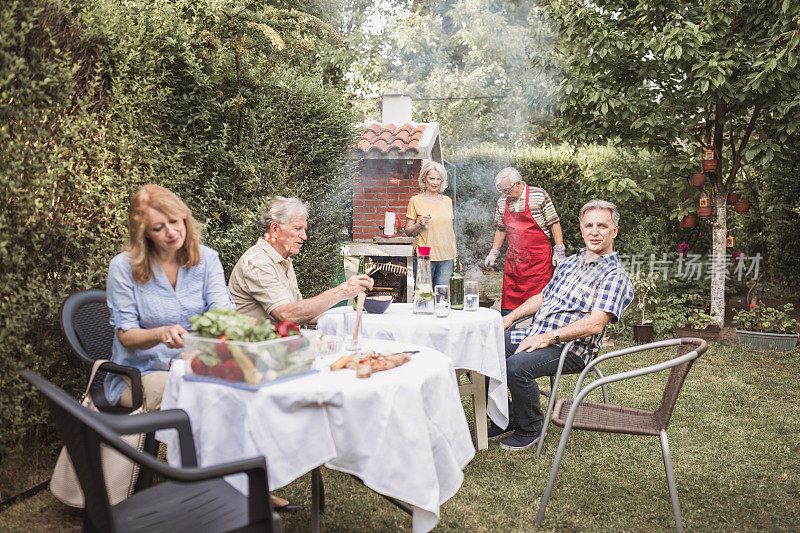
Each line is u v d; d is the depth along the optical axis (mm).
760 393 5230
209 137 4637
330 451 2162
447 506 3096
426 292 3824
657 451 3883
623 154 9297
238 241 4688
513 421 4184
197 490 2086
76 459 1747
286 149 5863
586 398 5094
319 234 6527
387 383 2209
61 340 3385
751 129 7477
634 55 7574
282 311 3359
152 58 3896
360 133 7176
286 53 5688
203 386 2182
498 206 6125
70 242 3420
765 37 7082
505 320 4281
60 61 3225
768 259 9188
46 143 3217
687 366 2750
